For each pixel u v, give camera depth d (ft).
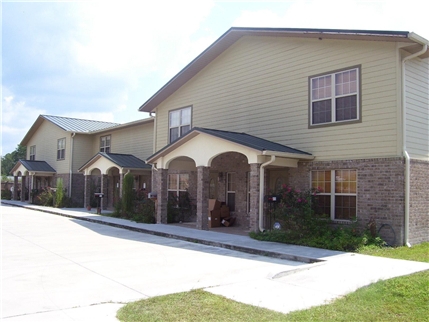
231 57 55.88
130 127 88.07
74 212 79.30
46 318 18.30
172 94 66.23
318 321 17.87
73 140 101.91
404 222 37.47
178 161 59.62
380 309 19.54
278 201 43.86
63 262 32.09
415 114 39.78
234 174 57.16
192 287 24.00
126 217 66.54
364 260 30.89
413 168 38.91
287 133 47.57
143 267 30.17
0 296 22.13
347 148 41.60
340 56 42.75
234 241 40.68
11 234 49.29
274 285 23.95
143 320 18.01
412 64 39.73
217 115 57.41
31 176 113.50
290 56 47.93
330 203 42.93
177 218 61.36
